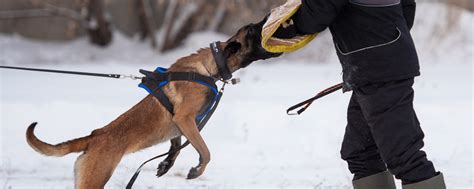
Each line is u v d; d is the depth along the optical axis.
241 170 9.63
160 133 7.32
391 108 5.86
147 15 35.53
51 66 29.70
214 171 9.55
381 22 5.81
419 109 14.43
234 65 7.64
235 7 31.02
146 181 8.82
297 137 12.24
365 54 5.86
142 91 19.89
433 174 5.92
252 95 17.80
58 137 12.55
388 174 6.61
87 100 17.31
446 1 35.72
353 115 6.51
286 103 15.27
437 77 23.64
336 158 10.53
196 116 7.39
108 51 35.41
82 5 35.09
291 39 6.44
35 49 34.97
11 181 8.90
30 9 36.69
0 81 23.53
